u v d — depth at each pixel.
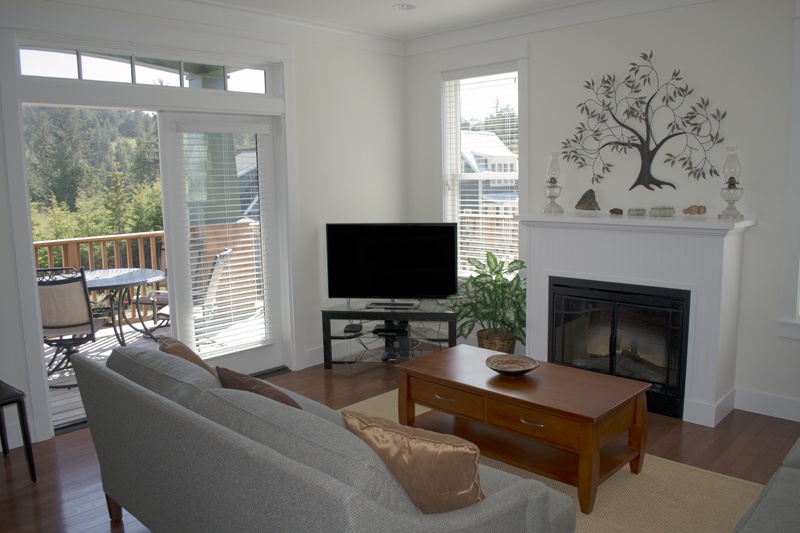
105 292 6.83
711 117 3.79
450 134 5.25
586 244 4.06
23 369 3.50
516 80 4.80
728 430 3.60
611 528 2.62
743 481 3.01
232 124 4.36
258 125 4.51
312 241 4.88
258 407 1.95
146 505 2.33
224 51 4.18
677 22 3.86
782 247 3.62
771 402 3.77
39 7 3.36
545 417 2.76
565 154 4.47
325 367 4.84
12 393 2.98
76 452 3.45
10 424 3.49
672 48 3.90
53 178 7.30
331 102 4.88
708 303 3.59
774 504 1.93
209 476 1.85
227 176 4.42
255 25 4.34
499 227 5.04
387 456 1.76
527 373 3.18
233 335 4.57
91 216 7.59
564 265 4.19
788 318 3.64
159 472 2.14
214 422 1.89
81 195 7.51
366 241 4.77
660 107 3.98
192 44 4.02
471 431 3.24
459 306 4.77
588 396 2.84
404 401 3.34
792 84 3.48
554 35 4.43
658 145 4.02
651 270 3.79
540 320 4.36
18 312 3.45
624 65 4.11
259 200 4.62
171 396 2.23
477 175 5.11
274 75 4.56
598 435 2.67
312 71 4.72
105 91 3.68
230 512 1.80
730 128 3.72
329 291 4.84
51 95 3.48
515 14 4.50
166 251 4.16
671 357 3.77
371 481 1.57
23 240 3.42
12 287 3.42
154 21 3.84
